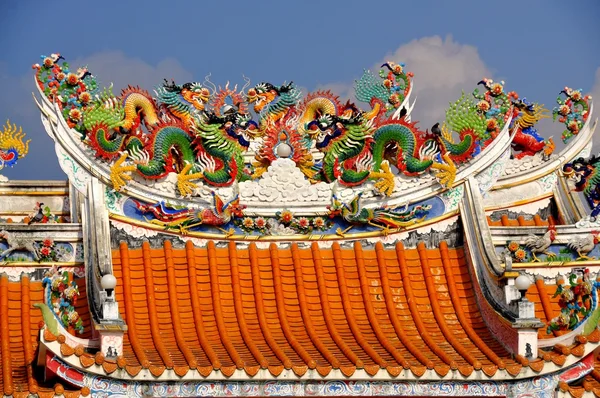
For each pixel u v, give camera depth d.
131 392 22.30
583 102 32.38
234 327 24.72
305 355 23.19
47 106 26.42
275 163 26.98
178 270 25.81
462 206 27.23
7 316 24.67
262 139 27.55
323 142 27.17
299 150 27.17
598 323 24.05
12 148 29.48
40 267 25.73
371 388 22.92
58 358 21.83
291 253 26.55
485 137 27.67
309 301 25.70
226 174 26.75
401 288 26.19
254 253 26.33
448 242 27.11
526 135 32.09
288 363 22.56
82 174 26.09
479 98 28.31
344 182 27.06
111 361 22.14
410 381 23.05
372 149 27.28
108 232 25.58
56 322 22.73
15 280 25.52
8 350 23.81
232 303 25.38
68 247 26.05
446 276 26.47
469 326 25.31
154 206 26.30
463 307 25.89
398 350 24.08
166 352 23.16
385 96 29.39
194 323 24.72
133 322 24.50
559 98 32.41
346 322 25.25
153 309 24.86
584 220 27.48
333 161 27.06
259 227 26.67
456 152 27.34
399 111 29.23
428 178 27.34
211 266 25.89
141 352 23.09
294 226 26.81
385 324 25.19
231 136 26.92
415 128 27.38
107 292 22.77
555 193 31.95
